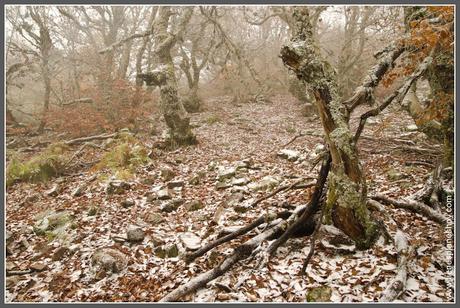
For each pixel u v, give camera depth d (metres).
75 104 19.50
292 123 18.98
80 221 8.62
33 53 18.91
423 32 5.36
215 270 5.52
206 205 8.69
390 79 6.36
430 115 7.06
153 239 7.16
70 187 11.25
